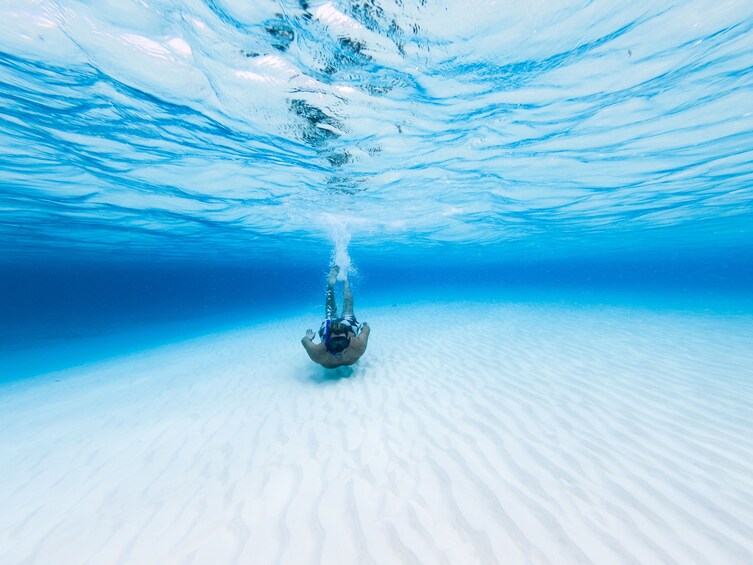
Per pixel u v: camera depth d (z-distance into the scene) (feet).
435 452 13.33
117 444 15.75
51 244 67.46
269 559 8.59
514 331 38.55
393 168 33.04
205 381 25.25
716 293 98.68
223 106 21.30
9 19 14.15
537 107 22.80
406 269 255.91
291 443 14.71
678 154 31.30
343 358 21.57
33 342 58.23
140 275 193.57
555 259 175.22
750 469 11.52
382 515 9.97
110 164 29.30
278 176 33.91
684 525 9.14
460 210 53.01
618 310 55.93
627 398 18.11
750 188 42.63
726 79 19.93
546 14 14.99
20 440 16.98
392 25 15.49
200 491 11.68
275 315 74.18
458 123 24.79
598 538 8.80
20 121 22.00
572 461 12.33
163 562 8.70
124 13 14.23
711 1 14.33
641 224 69.46
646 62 18.33
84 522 10.48
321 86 19.79
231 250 90.38
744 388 19.03
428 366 25.22
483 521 9.54
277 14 14.70
